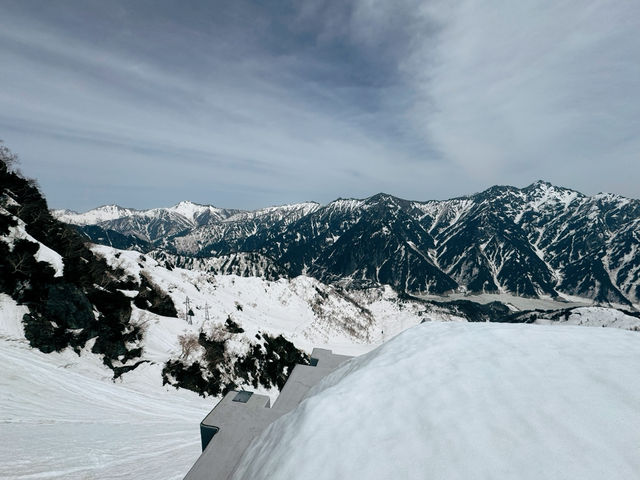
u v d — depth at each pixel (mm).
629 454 6816
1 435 19188
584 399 8555
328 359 22094
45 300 43250
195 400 49250
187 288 114875
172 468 18141
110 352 48062
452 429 8352
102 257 81875
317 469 7973
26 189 64625
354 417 9758
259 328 103500
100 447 20297
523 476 6695
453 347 13445
